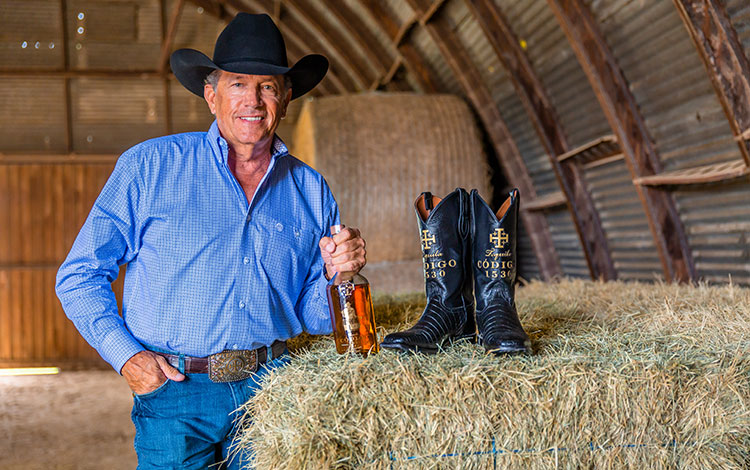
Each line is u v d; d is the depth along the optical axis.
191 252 1.54
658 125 3.30
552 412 1.39
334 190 4.37
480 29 4.37
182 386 1.54
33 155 7.71
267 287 1.59
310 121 4.49
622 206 3.88
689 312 1.99
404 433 1.35
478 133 4.68
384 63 5.89
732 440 1.50
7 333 7.82
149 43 7.75
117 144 7.96
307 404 1.32
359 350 1.54
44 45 7.56
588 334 1.71
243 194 1.58
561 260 4.88
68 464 4.03
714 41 2.51
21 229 7.81
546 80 4.07
